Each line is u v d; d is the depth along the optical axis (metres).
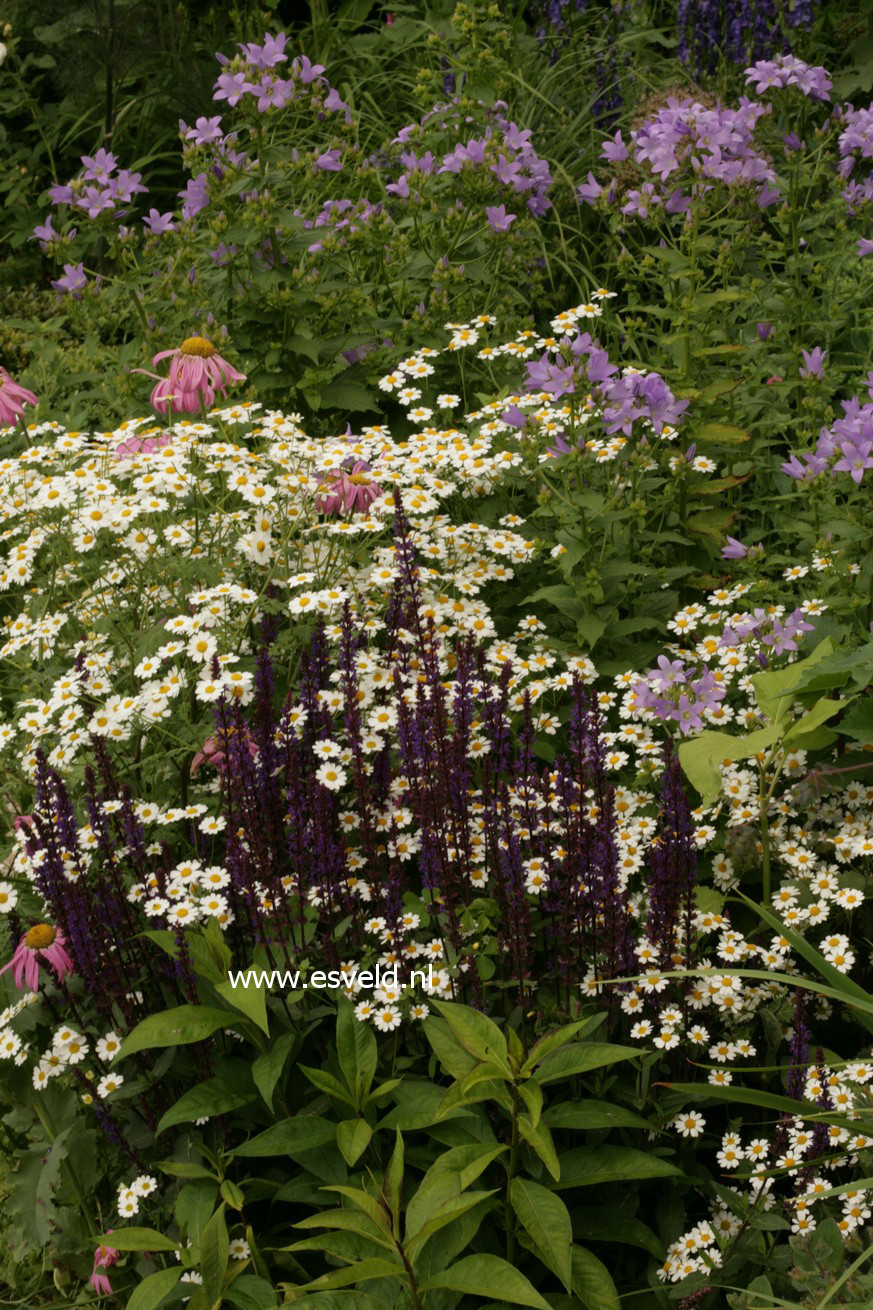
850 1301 2.09
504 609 3.65
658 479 3.68
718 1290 2.30
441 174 4.91
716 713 2.96
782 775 2.92
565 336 3.90
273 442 3.72
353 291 4.46
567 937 2.48
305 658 3.12
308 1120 2.29
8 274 7.09
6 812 3.12
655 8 7.33
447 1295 2.16
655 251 4.05
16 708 3.20
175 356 3.80
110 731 2.78
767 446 4.29
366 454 3.43
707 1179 2.45
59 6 7.52
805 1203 2.22
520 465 3.63
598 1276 2.16
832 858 2.86
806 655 3.11
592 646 3.22
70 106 7.70
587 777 2.59
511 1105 2.16
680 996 2.47
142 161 7.24
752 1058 2.57
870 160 5.25
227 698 2.74
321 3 7.88
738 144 4.14
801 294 4.50
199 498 3.42
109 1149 2.74
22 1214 2.58
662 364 4.37
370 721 2.76
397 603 2.90
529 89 6.41
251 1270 2.42
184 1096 2.35
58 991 2.63
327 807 2.46
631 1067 2.51
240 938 2.56
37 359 5.00
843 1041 2.78
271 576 3.12
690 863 2.44
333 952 2.44
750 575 3.53
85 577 3.28
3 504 3.33
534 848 2.67
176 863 2.69
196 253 4.59
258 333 4.42
